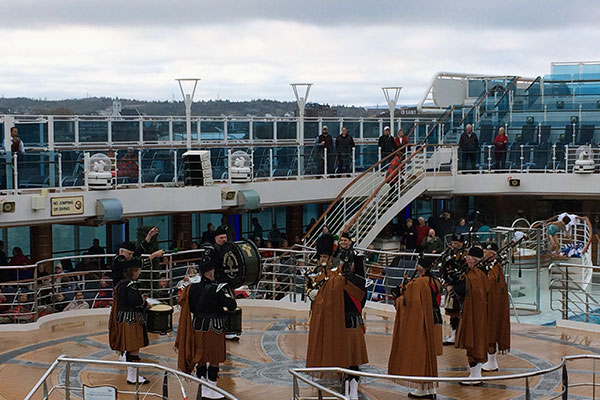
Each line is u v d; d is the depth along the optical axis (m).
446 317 16.72
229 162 25.67
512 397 11.86
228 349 14.52
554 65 33.03
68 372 10.34
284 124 33.28
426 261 11.89
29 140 25.78
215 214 29.20
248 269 13.55
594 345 14.88
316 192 27.56
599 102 30.97
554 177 29.39
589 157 29.22
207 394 11.97
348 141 28.47
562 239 23.17
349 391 11.59
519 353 14.27
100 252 23.88
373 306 17.66
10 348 14.66
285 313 17.38
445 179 29.22
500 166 29.92
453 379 9.83
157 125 29.30
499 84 37.38
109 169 22.89
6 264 21.44
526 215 33.22
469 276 12.46
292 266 17.97
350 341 11.59
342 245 11.94
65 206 21.86
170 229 27.94
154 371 13.29
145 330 12.76
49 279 18.67
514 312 18.30
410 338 11.70
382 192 27.95
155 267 18.33
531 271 19.53
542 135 30.41
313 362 11.70
